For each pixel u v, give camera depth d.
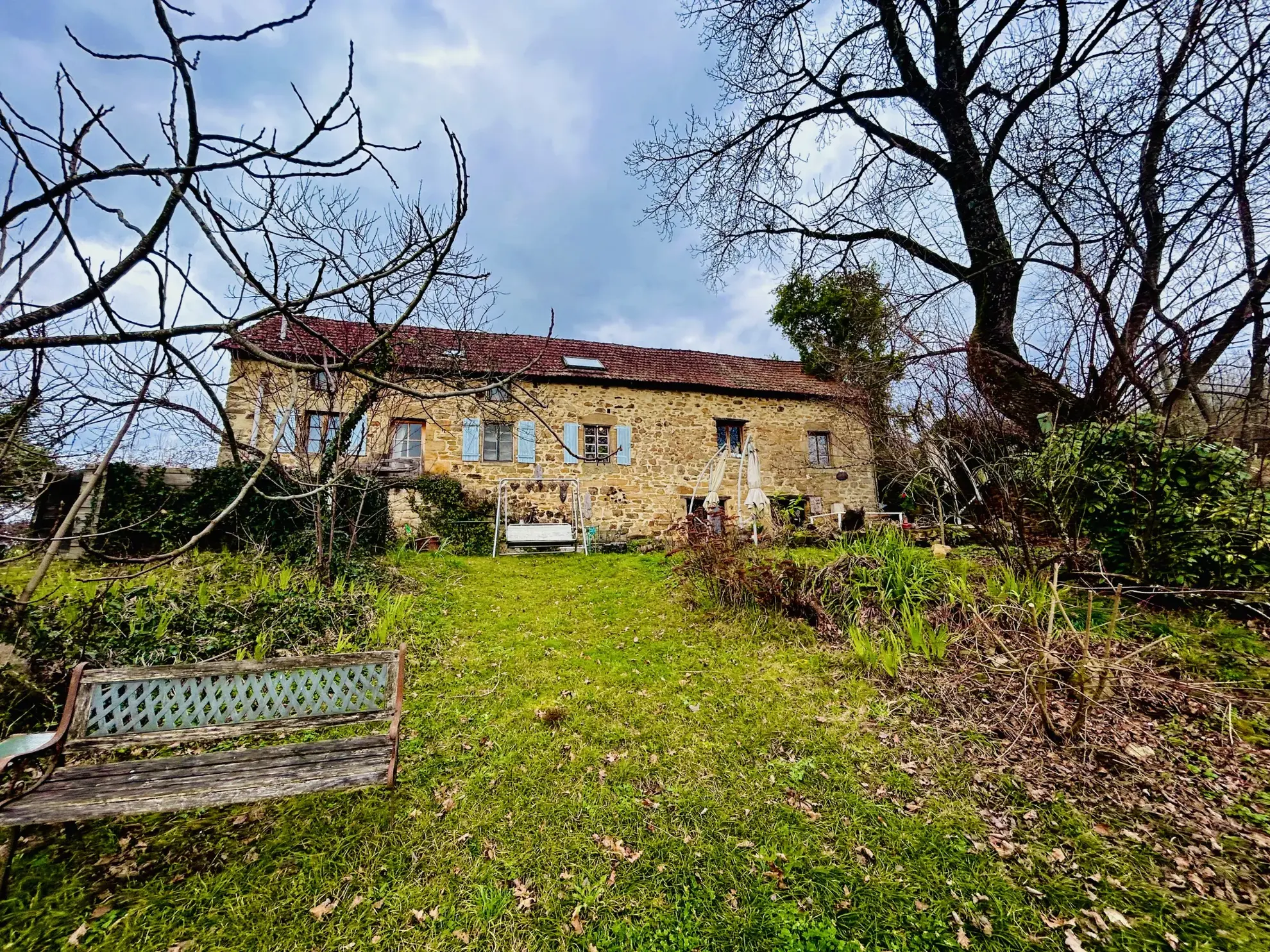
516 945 2.11
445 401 11.80
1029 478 5.10
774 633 5.10
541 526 10.11
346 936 2.13
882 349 9.07
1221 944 2.03
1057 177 5.76
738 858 2.51
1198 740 3.19
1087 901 2.24
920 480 7.68
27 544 2.76
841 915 2.21
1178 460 4.46
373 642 4.70
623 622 5.70
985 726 3.44
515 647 4.98
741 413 14.40
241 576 5.59
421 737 3.46
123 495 6.34
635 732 3.54
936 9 7.94
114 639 3.84
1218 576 4.38
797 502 10.94
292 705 2.96
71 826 2.59
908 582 5.27
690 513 8.18
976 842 2.56
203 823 2.68
